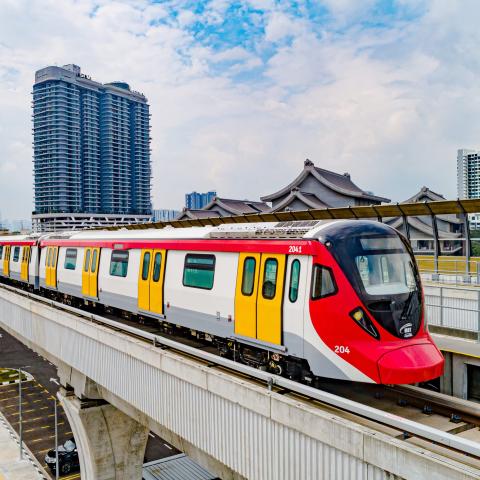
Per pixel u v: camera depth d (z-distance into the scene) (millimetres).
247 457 8570
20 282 27734
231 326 11086
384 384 9133
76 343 15594
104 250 17375
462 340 11789
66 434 29938
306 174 34750
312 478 7332
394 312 8734
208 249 12000
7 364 44625
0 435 29562
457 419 8305
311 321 9000
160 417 11039
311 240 9234
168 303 13516
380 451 6309
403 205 15000
